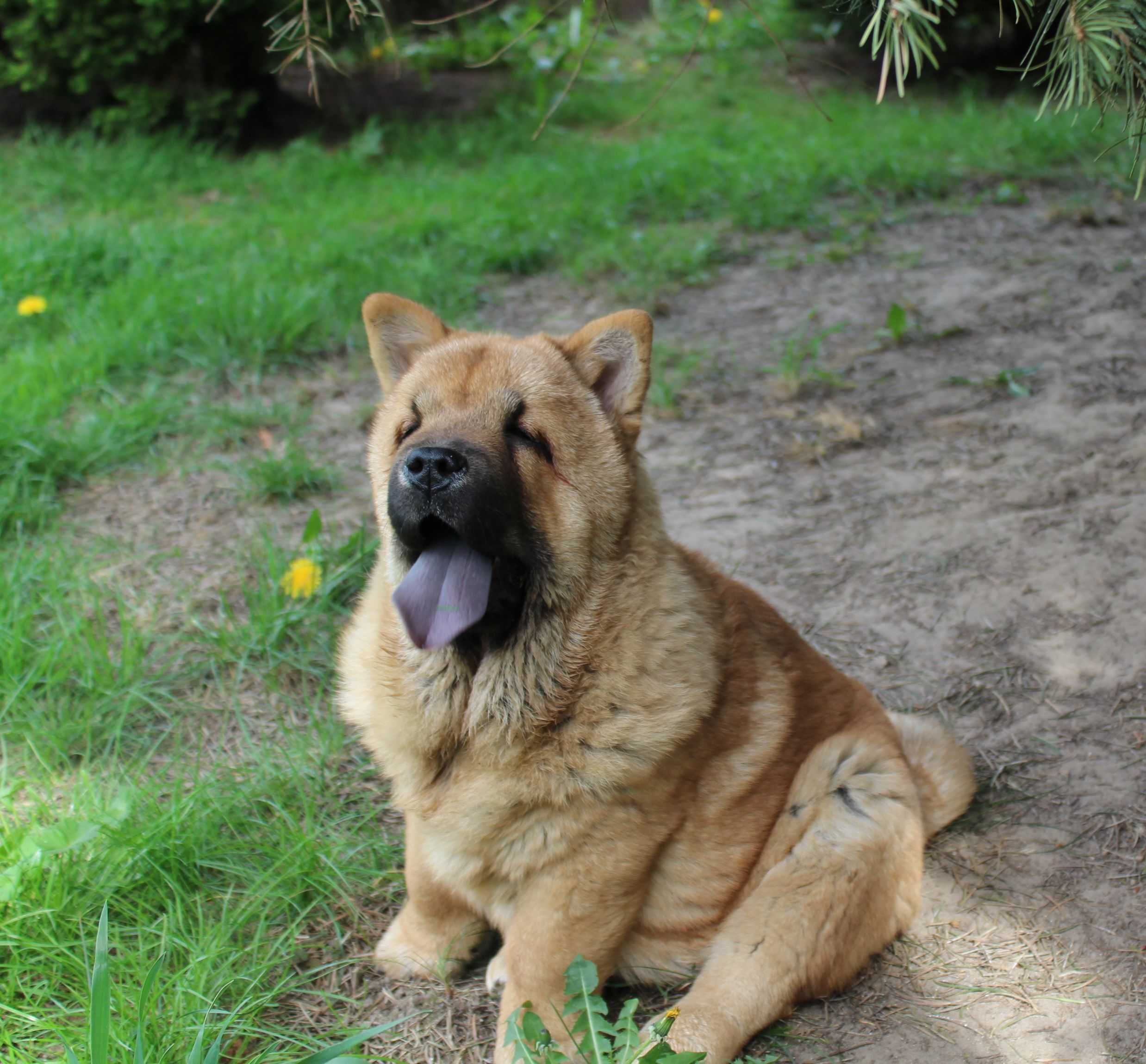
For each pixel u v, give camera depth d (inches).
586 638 118.3
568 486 120.8
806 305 336.5
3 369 288.0
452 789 121.3
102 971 98.7
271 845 146.9
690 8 699.4
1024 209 396.2
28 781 155.2
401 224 413.4
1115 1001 123.6
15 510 226.7
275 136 553.3
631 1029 101.0
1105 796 155.9
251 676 187.0
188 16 490.3
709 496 243.6
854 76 598.2
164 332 311.0
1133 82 114.4
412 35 634.8
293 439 260.2
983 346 293.3
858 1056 118.6
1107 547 206.4
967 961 131.4
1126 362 271.7
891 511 230.2
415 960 132.9
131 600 205.3
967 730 173.0
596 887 118.5
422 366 129.9
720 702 128.1
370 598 134.0
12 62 517.3
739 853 128.9
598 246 389.7
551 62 627.5
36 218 428.5
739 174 456.4
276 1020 124.0
